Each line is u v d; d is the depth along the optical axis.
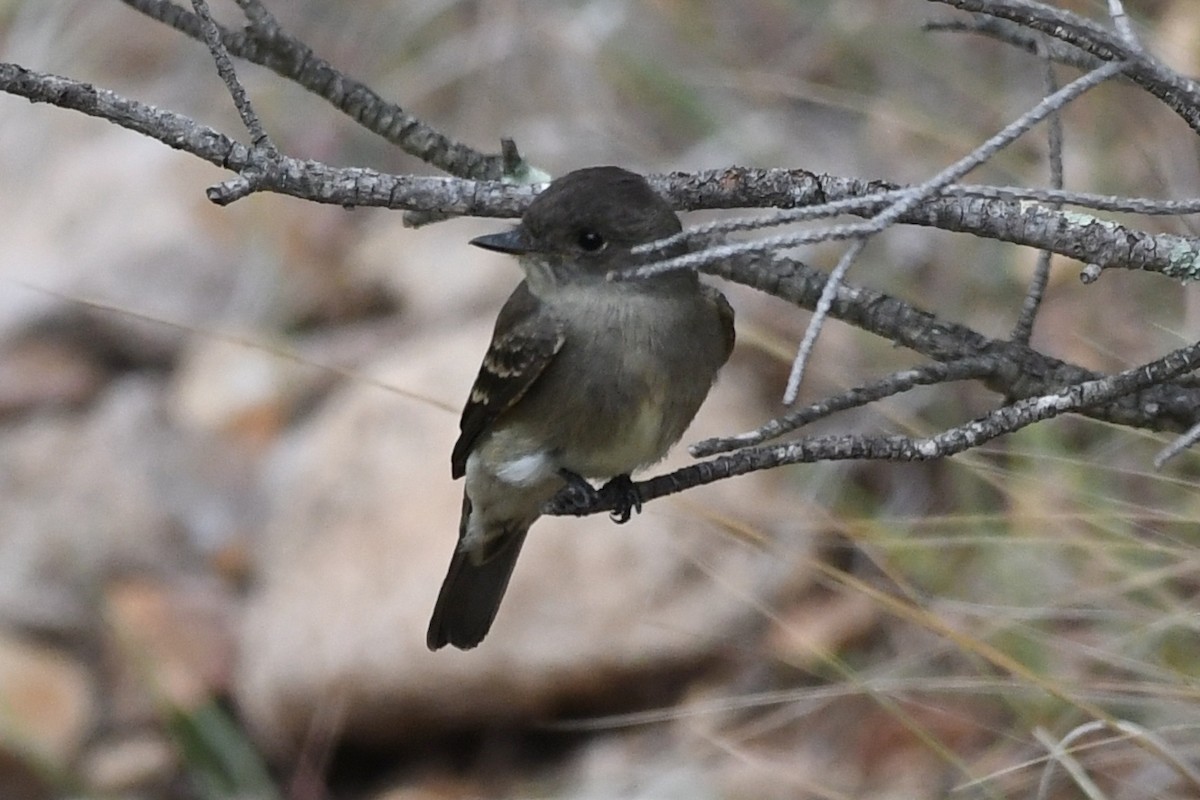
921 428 10.16
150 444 15.02
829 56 13.76
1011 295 11.56
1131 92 10.92
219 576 13.92
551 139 14.58
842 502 10.77
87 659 13.29
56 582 13.85
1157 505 8.76
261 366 15.70
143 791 12.20
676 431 8.30
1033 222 6.00
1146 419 6.66
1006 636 8.61
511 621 11.52
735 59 14.16
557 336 8.05
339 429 13.08
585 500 8.48
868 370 11.27
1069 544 8.22
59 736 12.57
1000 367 6.65
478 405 8.45
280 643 12.16
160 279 16.89
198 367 15.99
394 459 12.70
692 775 10.32
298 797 11.67
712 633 10.95
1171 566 8.07
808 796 9.73
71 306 16.70
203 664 12.80
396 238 16.77
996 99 12.44
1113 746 8.19
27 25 17.56
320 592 12.25
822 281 7.09
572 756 11.39
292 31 16.45
